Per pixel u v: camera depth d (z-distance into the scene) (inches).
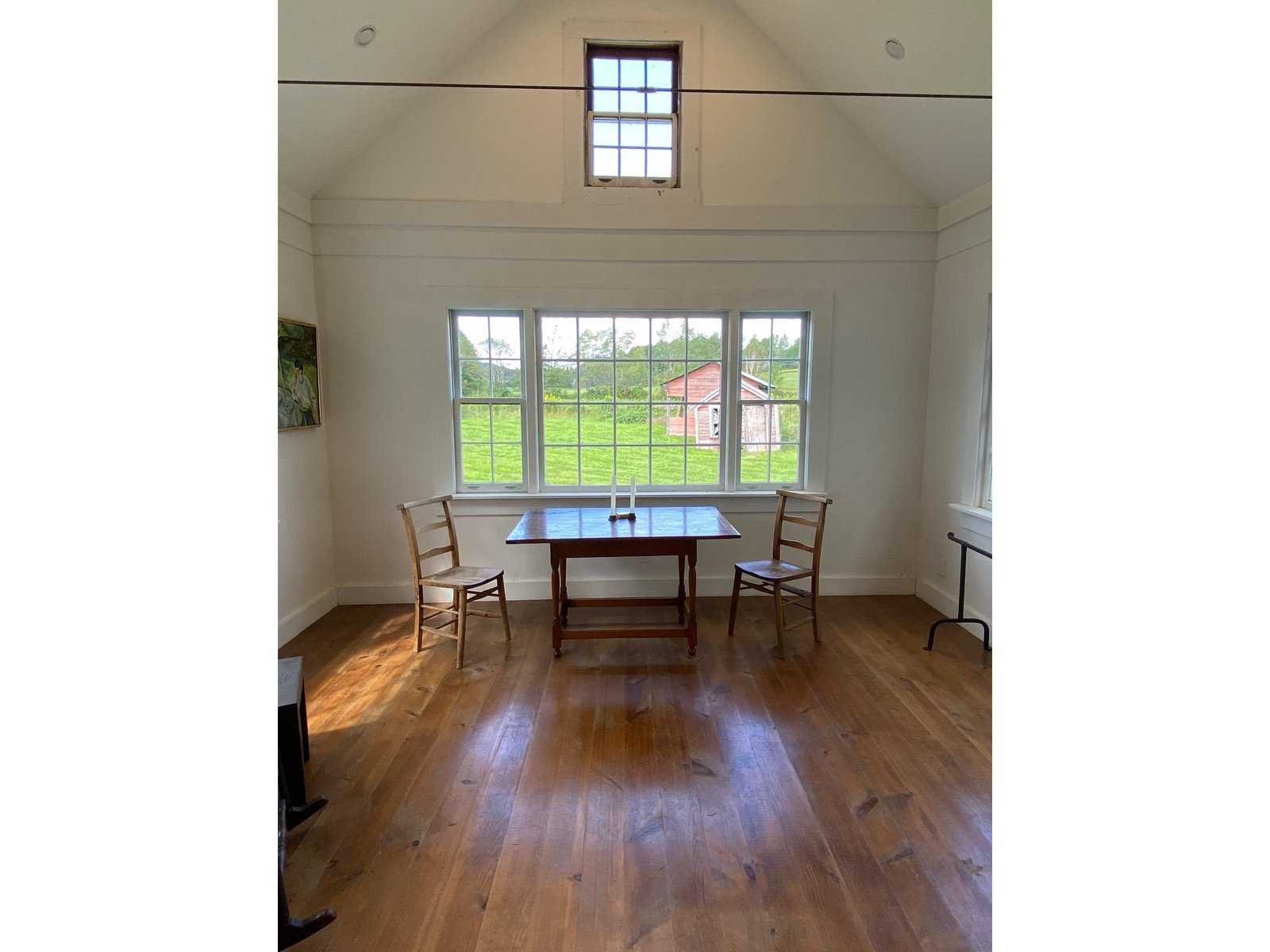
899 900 58.9
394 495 142.6
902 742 86.7
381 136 130.9
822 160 136.7
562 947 53.9
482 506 144.1
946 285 137.2
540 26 129.3
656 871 62.6
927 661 113.9
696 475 149.7
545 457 147.2
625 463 148.2
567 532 111.3
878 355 144.0
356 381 138.3
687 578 149.1
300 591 129.3
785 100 134.6
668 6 130.1
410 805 73.2
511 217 134.4
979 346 126.0
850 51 115.9
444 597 145.0
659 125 136.6
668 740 87.2
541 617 137.5
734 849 65.7
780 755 83.4
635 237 137.3
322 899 59.2
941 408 140.3
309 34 97.3
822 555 150.2
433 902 58.9
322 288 134.9
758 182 136.7
